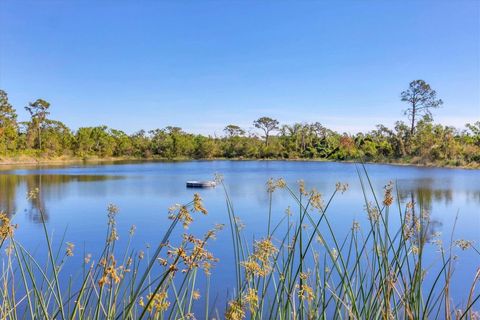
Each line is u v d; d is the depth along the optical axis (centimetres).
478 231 924
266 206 1377
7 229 168
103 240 887
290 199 1542
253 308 171
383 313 177
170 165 4881
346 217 1116
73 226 1059
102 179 2628
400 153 4916
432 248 731
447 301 174
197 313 453
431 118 4984
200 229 980
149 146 7031
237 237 249
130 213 1280
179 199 1614
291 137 6981
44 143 5553
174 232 961
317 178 2622
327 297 327
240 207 1368
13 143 5009
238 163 5503
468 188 1894
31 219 1166
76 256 734
